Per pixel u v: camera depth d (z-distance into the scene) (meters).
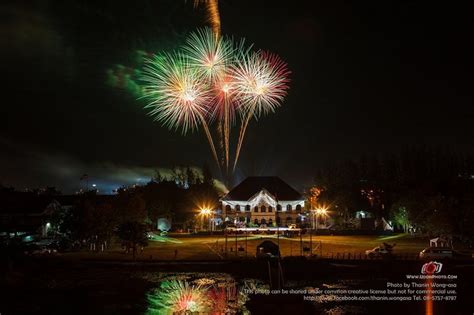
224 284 41.72
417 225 80.12
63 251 62.59
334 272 45.91
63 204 91.06
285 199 111.75
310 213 108.88
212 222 103.38
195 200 110.81
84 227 62.03
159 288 40.16
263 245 51.69
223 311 32.50
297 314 31.69
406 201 84.25
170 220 101.94
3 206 85.31
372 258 51.19
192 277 45.16
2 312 32.84
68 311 33.09
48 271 48.00
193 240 77.69
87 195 75.50
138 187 100.75
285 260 48.56
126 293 38.41
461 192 86.75
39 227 78.62
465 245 63.81
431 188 91.19
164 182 113.56
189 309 32.97
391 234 86.56
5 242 53.41
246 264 48.97
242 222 108.31
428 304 34.16
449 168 126.50
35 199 89.06
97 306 34.28
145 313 32.34
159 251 61.09
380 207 106.81
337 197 107.00
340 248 63.19
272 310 32.69
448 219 60.47
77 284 41.97
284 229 95.25
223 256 55.34
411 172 120.31
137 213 74.75
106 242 66.50
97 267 50.19
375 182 119.25
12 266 47.28
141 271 48.19
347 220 104.25
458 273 44.50
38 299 36.59
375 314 31.69
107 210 64.75
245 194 115.25
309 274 45.59
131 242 57.34
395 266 46.81
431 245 62.75
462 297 36.03
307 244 68.31
